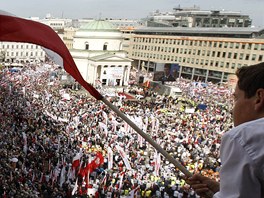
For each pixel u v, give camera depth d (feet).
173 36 468.34
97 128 145.89
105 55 352.69
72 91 267.18
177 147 130.41
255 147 7.65
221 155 8.36
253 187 7.53
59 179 90.02
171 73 319.47
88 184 81.05
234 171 7.79
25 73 304.09
